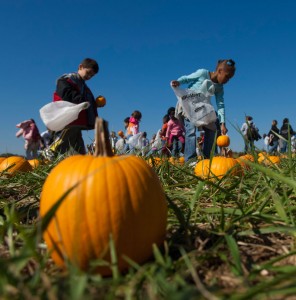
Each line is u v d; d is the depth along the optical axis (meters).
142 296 1.49
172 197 3.22
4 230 2.23
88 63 6.82
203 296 1.31
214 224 2.58
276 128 14.24
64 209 1.73
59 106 6.50
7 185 4.78
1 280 1.17
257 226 2.39
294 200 2.86
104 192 1.74
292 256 1.99
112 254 1.62
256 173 3.83
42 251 2.06
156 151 5.34
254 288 1.32
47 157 7.14
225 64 6.74
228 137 7.02
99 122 1.96
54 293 1.21
